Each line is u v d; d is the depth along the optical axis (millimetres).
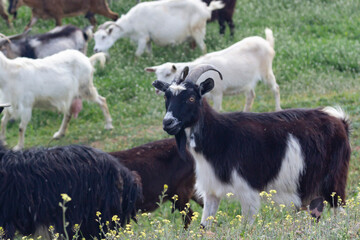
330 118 8648
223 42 21125
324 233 6219
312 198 8648
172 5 19453
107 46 19469
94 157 7285
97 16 23406
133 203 7566
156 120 16016
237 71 14289
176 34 19484
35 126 16406
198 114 8148
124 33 19594
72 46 18562
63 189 7031
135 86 18250
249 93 15133
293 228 6504
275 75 18453
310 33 22781
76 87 14852
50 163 7102
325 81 17719
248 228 7027
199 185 8570
